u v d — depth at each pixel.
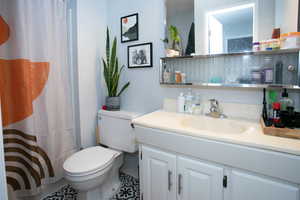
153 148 1.26
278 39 1.09
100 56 1.97
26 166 1.45
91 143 1.93
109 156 1.50
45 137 1.56
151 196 1.31
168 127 1.13
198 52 1.43
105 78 1.86
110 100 1.85
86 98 1.86
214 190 1.01
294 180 0.78
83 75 1.81
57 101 1.63
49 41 1.54
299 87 1.05
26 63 1.38
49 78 1.56
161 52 1.64
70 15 1.75
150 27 1.69
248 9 1.22
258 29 1.19
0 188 0.72
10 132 1.38
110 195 1.64
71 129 1.77
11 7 1.32
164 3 1.58
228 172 0.97
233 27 1.28
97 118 1.97
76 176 1.26
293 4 1.05
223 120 1.28
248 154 0.87
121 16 1.89
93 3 1.87
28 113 1.40
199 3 1.41
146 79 1.77
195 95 1.52
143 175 1.34
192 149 1.05
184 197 1.14
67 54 1.72
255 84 1.21
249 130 1.04
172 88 1.63
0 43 1.31
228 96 1.38
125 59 1.90
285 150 0.78
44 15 1.49
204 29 1.40
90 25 1.85
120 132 1.69
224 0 1.30
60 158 1.68
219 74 1.38
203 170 1.04
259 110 1.25
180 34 1.51
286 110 1.02
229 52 1.30
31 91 1.43
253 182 0.89
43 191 1.64
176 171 1.16
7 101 1.36
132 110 1.90
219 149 0.95
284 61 1.15
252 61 1.25
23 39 1.35
